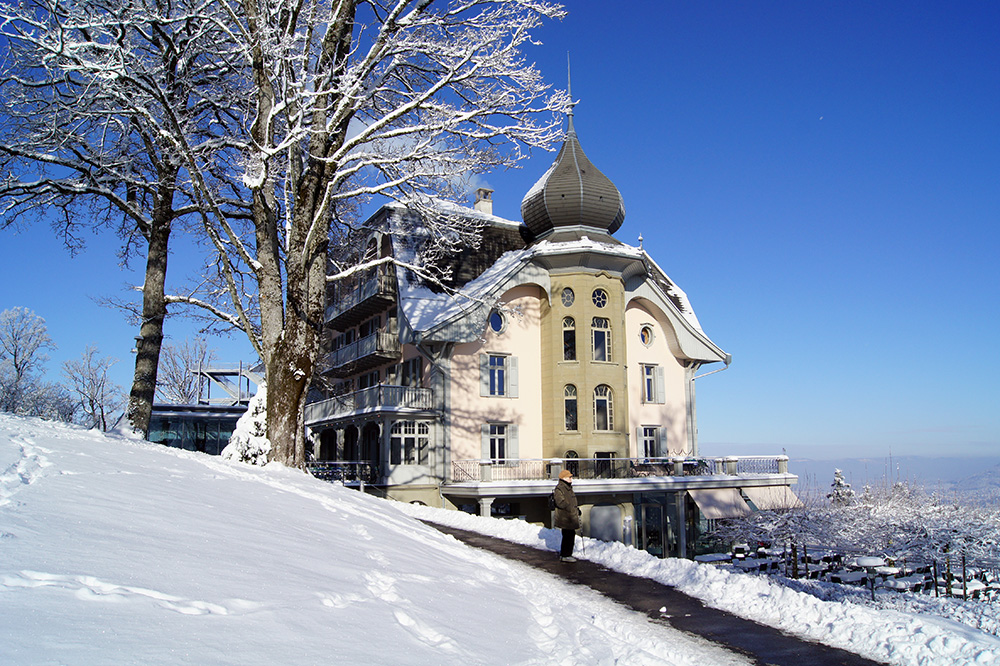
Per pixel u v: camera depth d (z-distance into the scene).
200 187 17.31
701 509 34.44
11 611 4.02
